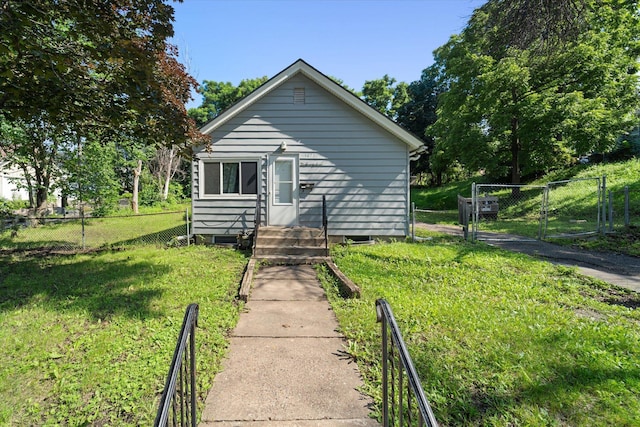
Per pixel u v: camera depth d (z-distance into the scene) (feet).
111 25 17.44
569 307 16.40
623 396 9.43
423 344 12.31
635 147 61.46
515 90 58.03
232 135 32.81
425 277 21.33
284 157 32.83
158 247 32.96
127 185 95.55
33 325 14.64
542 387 9.76
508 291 18.48
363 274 21.94
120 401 9.56
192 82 21.85
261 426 8.61
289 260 25.96
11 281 21.58
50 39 18.98
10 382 10.58
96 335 13.47
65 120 22.38
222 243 33.42
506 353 11.57
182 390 6.82
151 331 13.79
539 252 29.04
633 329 13.78
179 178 124.06
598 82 54.60
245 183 33.09
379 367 11.09
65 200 65.21
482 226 47.03
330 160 32.78
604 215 33.63
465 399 9.39
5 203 58.70
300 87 32.60
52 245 35.14
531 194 60.34
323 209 30.48
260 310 16.44
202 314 15.39
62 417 9.07
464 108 67.00
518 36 27.50
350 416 8.98
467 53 64.75
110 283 20.59
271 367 11.30
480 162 66.85
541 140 56.85
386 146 32.71
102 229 46.73
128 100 19.08
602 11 51.93
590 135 52.54
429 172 120.57
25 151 40.57
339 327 14.34
